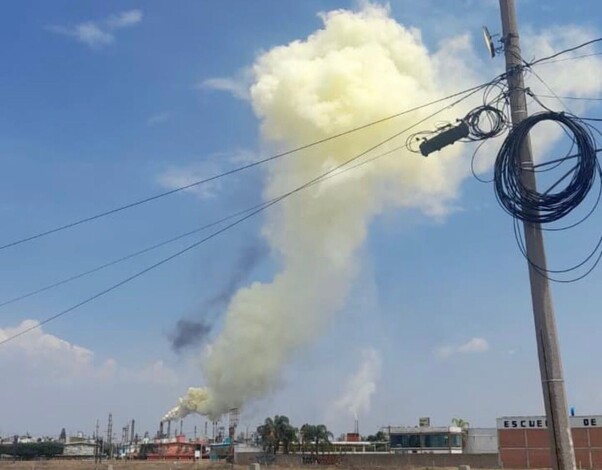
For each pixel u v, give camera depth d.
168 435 146.50
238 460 112.00
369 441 143.00
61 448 146.25
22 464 100.88
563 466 12.19
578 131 13.91
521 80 14.43
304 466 94.12
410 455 103.56
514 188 13.94
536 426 91.81
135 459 132.12
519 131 14.11
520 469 87.81
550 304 13.13
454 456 100.69
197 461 107.00
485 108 14.84
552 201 13.69
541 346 12.89
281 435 117.12
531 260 13.52
